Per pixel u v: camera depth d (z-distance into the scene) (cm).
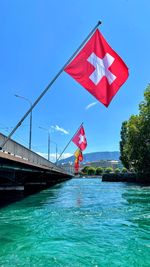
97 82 1576
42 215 2381
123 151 10556
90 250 1362
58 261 1215
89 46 1611
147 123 7644
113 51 1590
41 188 6206
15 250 1366
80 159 7956
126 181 9844
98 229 1803
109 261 1219
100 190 5572
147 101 7706
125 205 3019
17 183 4009
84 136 3941
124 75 1580
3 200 3712
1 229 1814
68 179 14575
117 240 1542
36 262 1202
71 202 3406
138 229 1802
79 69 1602
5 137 2503
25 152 3294
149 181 8119
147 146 7750
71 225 1934
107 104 1568
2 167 2800
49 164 5272
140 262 1209
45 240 1542
